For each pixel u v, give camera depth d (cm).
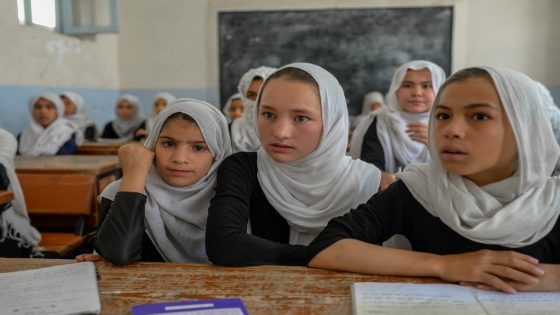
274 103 94
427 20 507
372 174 108
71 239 190
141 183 93
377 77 521
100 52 522
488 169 75
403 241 95
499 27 503
